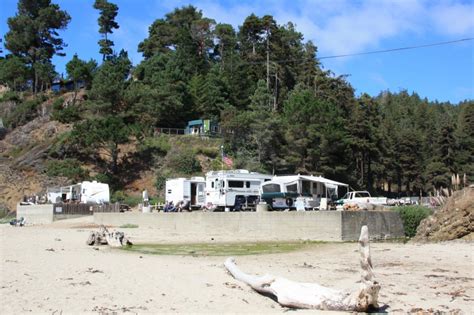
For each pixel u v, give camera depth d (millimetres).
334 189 40156
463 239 24406
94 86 89750
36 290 10109
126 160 77250
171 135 83125
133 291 10438
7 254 16609
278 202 36875
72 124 90125
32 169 77812
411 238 27641
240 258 18625
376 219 28422
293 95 76625
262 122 70125
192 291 10812
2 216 64750
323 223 26969
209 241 27188
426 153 89062
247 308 9617
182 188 43656
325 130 66562
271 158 70625
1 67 121562
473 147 85188
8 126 98562
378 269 15773
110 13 117438
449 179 79500
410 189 86375
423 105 145250
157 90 87250
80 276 11898
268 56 95375
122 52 115812
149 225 36594
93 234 23062
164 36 119312
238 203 39875
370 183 81188
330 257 19125
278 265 16453
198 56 108375
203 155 77125
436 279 13750
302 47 106438
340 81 91812
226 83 93375
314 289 10070
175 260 17109
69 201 54188
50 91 111125
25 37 125938
